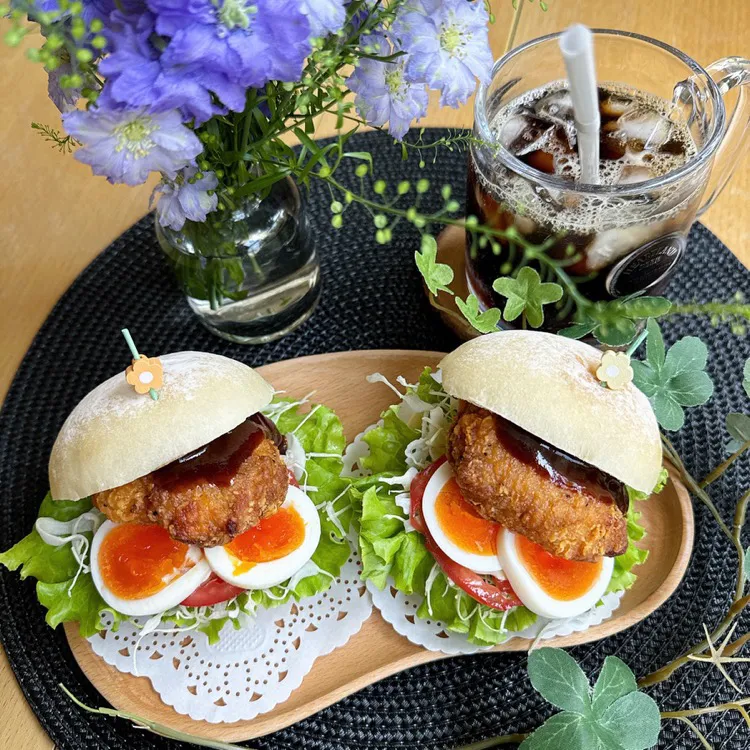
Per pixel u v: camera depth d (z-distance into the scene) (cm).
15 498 33
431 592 29
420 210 40
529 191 27
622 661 28
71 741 28
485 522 29
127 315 37
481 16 23
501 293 29
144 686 29
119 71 18
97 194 40
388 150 41
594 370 27
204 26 18
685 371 30
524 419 26
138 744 28
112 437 26
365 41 23
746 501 30
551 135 30
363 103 24
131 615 28
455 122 41
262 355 36
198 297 32
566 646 29
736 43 42
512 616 29
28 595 31
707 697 29
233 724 28
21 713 29
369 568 29
